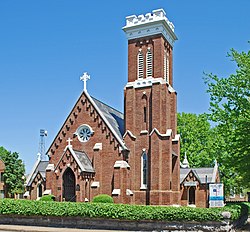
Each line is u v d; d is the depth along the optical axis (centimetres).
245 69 3691
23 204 3900
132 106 5059
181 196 6050
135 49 5244
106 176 4791
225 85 3906
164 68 5203
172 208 3403
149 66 5159
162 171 4800
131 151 4916
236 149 3744
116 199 4547
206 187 5969
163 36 5191
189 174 6091
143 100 5072
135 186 4869
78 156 4747
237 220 3831
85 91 5122
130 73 5219
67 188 4741
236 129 3706
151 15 5188
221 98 3941
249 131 3575
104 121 4928
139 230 3462
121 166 4669
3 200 4000
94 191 4722
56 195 4638
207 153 7562
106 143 4872
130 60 5247
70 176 4772
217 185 3553
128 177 4762
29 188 5300
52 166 5003
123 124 5641
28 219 3888
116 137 4816
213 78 3997
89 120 5034
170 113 5225
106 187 4762
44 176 5266
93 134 4969
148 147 4916
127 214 3497
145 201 4788
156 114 4903
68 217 3725
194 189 6050
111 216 3547
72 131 5112
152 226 3434
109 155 4825
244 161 3619
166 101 4997
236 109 3841
